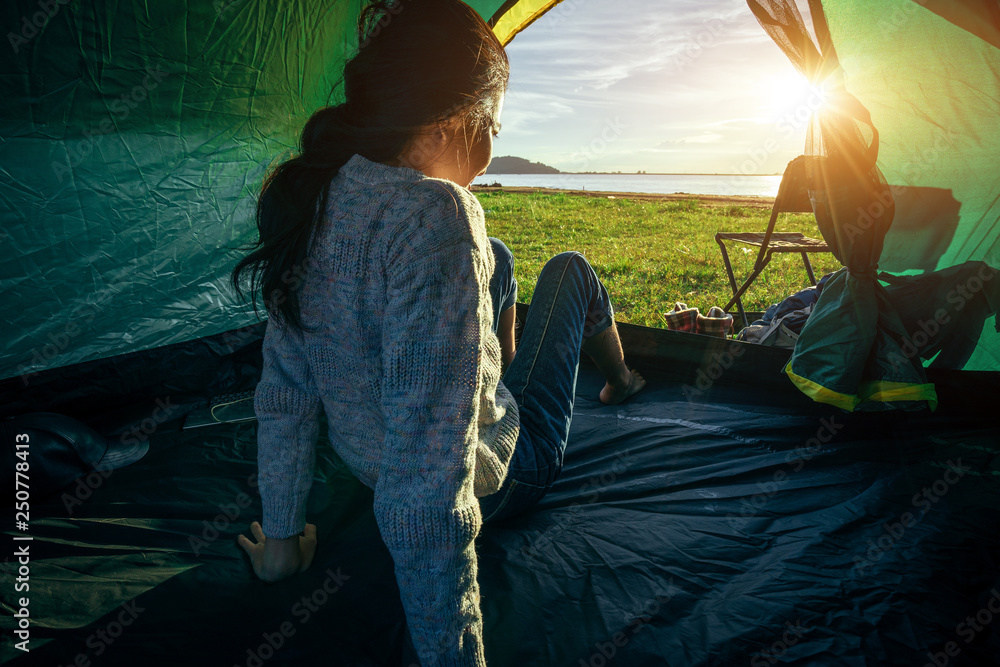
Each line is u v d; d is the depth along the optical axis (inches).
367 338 29.6
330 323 30.4
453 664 27.4
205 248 91.9
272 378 35.9
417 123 29.0
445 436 26.2
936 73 77.4
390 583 46.2
